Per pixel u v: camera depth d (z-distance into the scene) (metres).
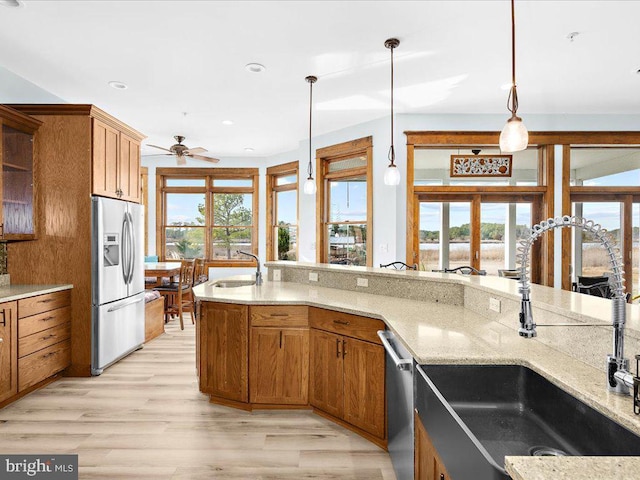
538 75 3.51
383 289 2.81
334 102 4.20
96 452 2.14
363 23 2.64
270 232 7.01
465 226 4.81
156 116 4.68
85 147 3.34
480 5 2.44
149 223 6.98
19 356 2.76
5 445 2.20
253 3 2.41
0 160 2.92
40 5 2.41
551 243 4.64
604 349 1.24
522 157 4.87
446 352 1.47
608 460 0.70
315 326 2.57
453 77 3.55
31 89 3.61
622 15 2.55
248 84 3.70
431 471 1.29
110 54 3.07
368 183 4.80
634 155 4.87
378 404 2.15
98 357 3.34
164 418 2.55
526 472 0.66
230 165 7.05
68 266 3.34
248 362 2.65
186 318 5.79
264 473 1.96
